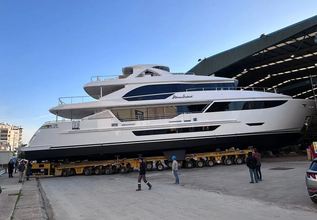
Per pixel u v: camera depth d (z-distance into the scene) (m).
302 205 9.17
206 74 37.31
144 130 27.22
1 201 12.71
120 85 28.92
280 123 28.23
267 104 28.28
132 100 28.08
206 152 28.50
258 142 28.05
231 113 27.69
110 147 27.00
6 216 9.17
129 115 28.02
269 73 43.97
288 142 29.30
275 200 10.31
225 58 35.00
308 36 30.59
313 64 40.19
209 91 28.25
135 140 27.09
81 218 9.12
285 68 41.78
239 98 27.97
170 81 28.59
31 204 11.53
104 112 27.53
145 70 29.80
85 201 12.61
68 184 20.50
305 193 11.09
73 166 28.06
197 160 27.89
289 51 34.81
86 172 28.14
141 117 27.95
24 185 20.72
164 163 28.08
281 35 29.39
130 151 27.16
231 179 17.38
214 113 27.59
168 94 28.25
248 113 27.83
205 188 14.78
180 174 22.84
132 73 29.94
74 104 28.08
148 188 16.17
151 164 27.97
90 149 27.00
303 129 29.80
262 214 8.30
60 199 13.55
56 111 28.94
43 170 28.00
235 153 27.73
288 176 16.28
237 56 33.69
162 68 31.09
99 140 26.98
